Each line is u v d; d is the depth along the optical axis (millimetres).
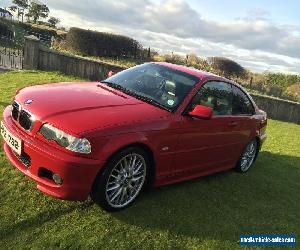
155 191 5340
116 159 4320
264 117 7227
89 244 3963
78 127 4121
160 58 26422
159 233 4395
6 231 3963
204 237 4523
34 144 4215
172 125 4914
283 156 8820
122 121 4418
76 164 4039
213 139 5715
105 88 5332
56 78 14133
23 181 4961
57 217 4324
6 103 8523
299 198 6371
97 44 24766
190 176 5637
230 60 27516
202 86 5578
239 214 5289
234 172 6910
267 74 28625
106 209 4531
